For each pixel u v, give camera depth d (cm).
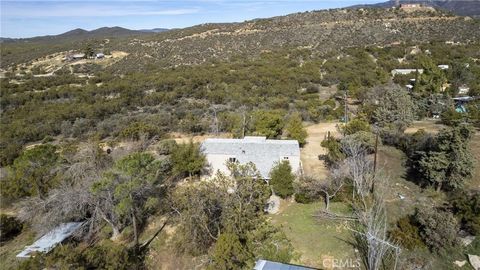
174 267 2262
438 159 2611
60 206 2528
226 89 6625
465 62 6600
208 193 2386
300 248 2250
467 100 4994
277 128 4062
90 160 3206
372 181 2712
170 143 3928
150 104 6288
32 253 2223
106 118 5594
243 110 4934
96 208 2484
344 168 2827
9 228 2623
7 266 2266
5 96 6556
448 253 2053
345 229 2392
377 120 4078
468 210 2233
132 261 2108
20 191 2889
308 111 5178
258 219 2350
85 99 6394
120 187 2381
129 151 3778
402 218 2328
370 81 6359
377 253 1884
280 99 5841
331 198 2741
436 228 2089
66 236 2436
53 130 5153
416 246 2106
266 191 2570
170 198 2764
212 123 4819
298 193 2819
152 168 2644
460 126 2647
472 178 2712
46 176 2948
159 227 2641
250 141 3388
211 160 3198
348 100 5922
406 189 2762
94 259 1894
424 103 4825
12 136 4881
